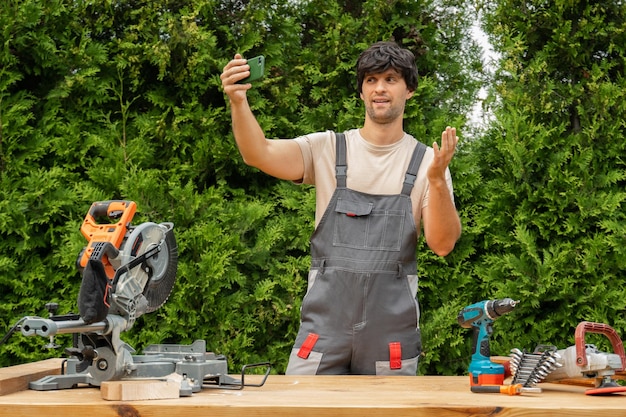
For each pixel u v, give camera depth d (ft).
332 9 13.39
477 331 5.84
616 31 12.26
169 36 12.94
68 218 12.43
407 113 12.88
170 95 13.21
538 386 5.90
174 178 12.64
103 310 5.23
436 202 6.99
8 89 12.74
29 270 12.12
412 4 13.29
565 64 12.81
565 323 11.89
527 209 12.42
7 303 11.93
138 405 4.71
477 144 13.15
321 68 13.64
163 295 6.16
